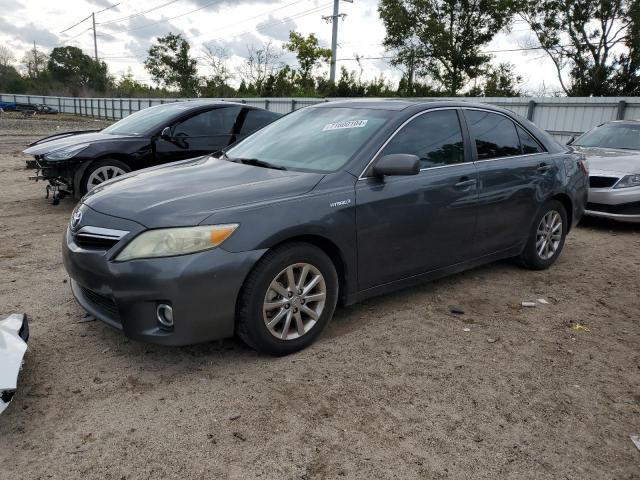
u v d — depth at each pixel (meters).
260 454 2.53
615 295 4.80
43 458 2.47
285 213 3.26
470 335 3.86
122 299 3.02
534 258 5.21
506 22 36.41
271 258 3.21
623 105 14.34
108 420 2.76
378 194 3.71
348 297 3.71
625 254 6.24
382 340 3.72
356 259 3.66
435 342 3.72
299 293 3.40
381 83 35.81
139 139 7.43
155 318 3.03
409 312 4.23
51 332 3.71
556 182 5.18
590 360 3.55
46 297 4.34
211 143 7.97
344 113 4.37
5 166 12.30
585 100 15.19
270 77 42.31
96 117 48.09
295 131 4.39
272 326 3.31
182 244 2.97
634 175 7.19
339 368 3.32
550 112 16.11
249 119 8.41
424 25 38.25
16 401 2.90
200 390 3.04
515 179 4.75
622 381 3.30
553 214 5.34
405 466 2.48
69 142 7.45
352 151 3.82
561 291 4.85
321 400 2.97
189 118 7.85
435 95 35.12
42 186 9.59
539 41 31.95
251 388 3.07
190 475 2.38
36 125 32.38
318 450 2.57
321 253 3.45
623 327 4.11
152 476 2.38
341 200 3.51
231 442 2.61
